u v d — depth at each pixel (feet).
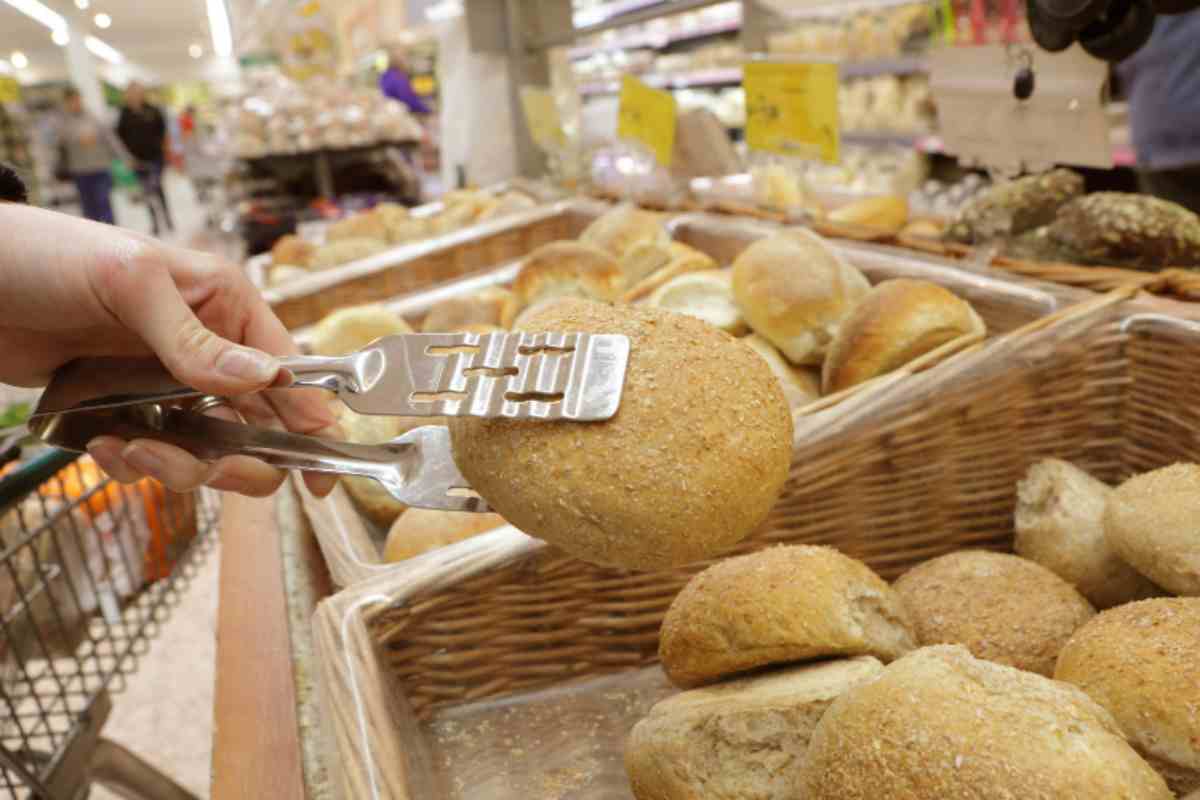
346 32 24.81
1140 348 3.54
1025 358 3.43
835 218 6.88
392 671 2.68
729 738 2.35
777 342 4.61
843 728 2.01
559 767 2.79
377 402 1.85
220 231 24.76
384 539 4.23
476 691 3.02
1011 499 3.61
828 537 3.34
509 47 10.61
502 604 2.92
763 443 1.90
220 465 2.36
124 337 2.61
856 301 4.53
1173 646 2.34
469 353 1.91
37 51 48.91
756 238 6.21
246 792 2.34
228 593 3.29
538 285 5.48
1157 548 2.81
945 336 3.85
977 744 1.83
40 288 2.19
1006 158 4.87
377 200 15.07
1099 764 1.79
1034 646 2.82
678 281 5.25
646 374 1.87
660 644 2.82
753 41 8.63
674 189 8.06
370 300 7.50
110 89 64.59
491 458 1.87
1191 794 1.71
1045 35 4.05
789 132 5.92
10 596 4.58
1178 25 7.13
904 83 12.43
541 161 10.89
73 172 29.04
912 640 2.69
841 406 3.28
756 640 2.52
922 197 8.80
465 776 2.75
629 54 18.51
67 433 2.28
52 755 4.36
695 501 1.79
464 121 11.52
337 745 2.19
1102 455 3.70
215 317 2.73
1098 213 4.63
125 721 6.73
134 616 7.60
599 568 3.00
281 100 15.74
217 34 38.63
